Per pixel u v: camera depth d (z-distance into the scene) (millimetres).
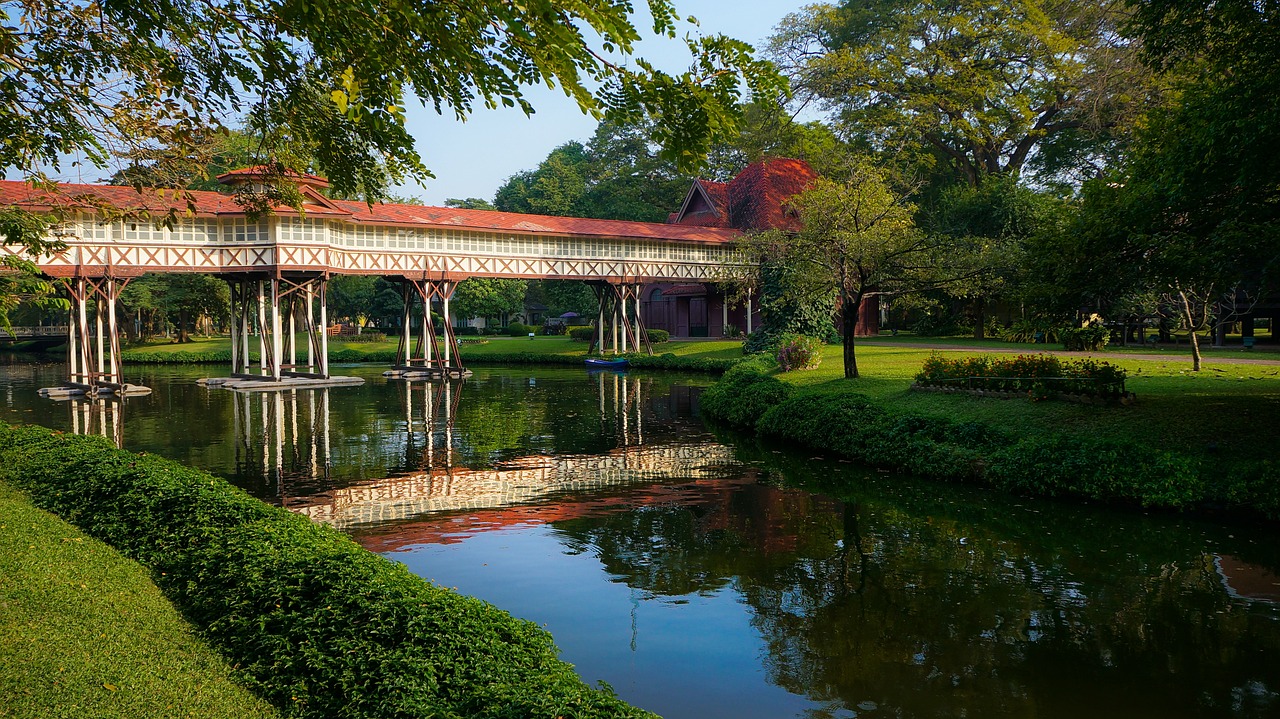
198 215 33750
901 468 16812
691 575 10414
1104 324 34125
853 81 47500
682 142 6262
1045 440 15219
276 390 35031
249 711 5762
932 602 9367
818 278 26281
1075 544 11469
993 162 50500
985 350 33812
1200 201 12711
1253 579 9906
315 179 34281
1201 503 12734
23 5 7156
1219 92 12359
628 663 7836
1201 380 20000
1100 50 40969
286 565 7527
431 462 18250
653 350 50281
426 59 5938
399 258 39281
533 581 10211
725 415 24625
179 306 60688
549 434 22375
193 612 7535
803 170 53594
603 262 46281
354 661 5973
